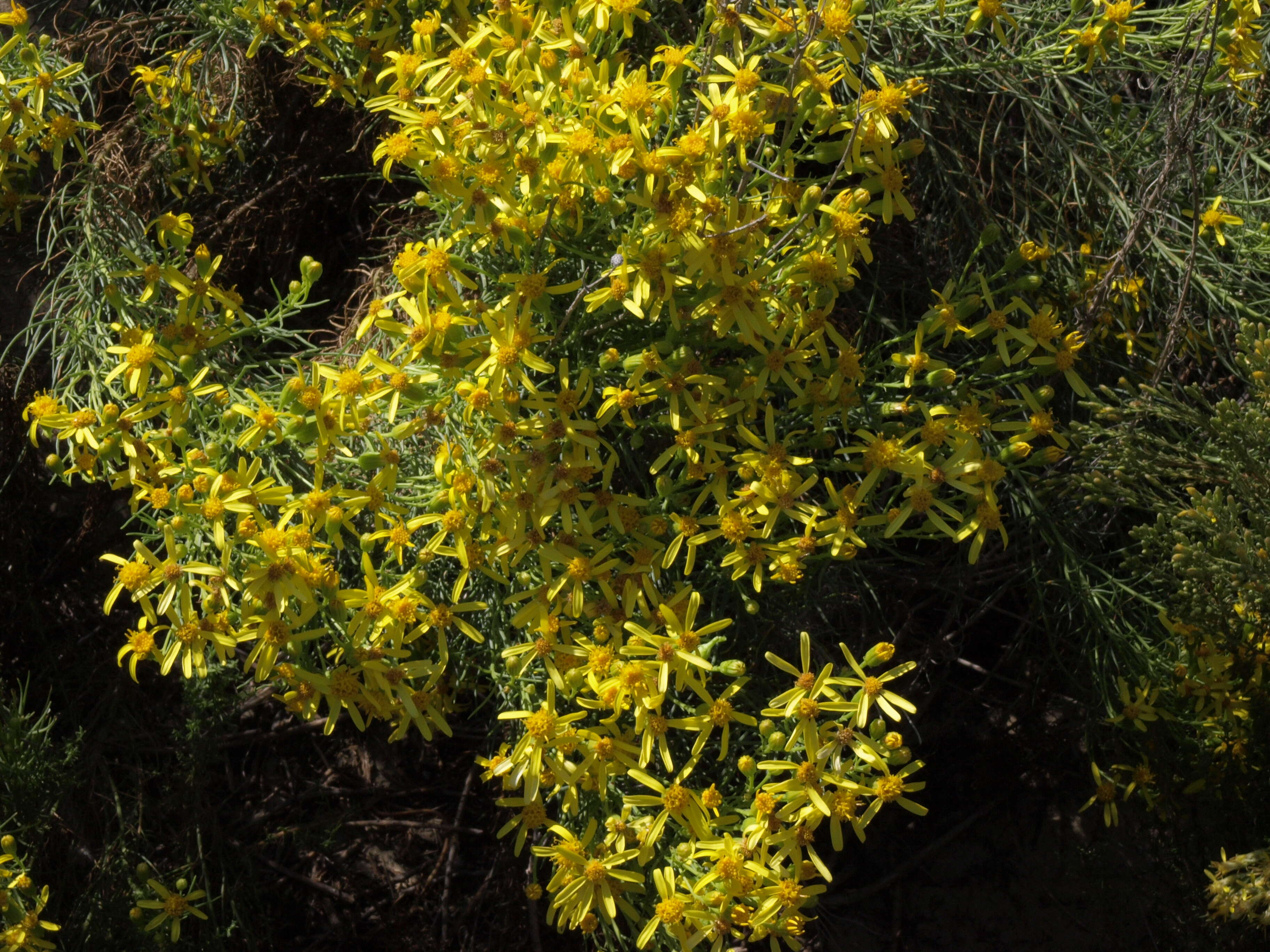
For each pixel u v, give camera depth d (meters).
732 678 0.62
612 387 0.57
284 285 0.74
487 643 0.62
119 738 0.68
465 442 0.56
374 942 0.71
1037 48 0.67
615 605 0.56
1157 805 0.65
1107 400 0.69
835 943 0.71
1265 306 0.69
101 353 0.61
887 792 0.54
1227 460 0.59
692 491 0.58
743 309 0.54
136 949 0.63
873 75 0.57
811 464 0.58
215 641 0.55
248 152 0.73
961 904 0.72
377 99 0.57
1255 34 0.68
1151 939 0.68
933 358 0.68
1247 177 0.71
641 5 0.65
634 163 0.52
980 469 0.56
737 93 0.52
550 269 0.58
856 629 0.70
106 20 0.73
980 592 0.74
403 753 0.74
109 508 0.70
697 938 0.54
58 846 0.65
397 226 0.71
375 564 0.62
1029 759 0.72
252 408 0.58
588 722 0.60
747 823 0.55
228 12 0.67
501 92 0.54
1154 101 0.71
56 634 0.70
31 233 0.72
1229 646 0.61
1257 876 0.56
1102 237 0.69
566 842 0.55
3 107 0.61
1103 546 0.68
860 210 0.55
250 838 0.71
